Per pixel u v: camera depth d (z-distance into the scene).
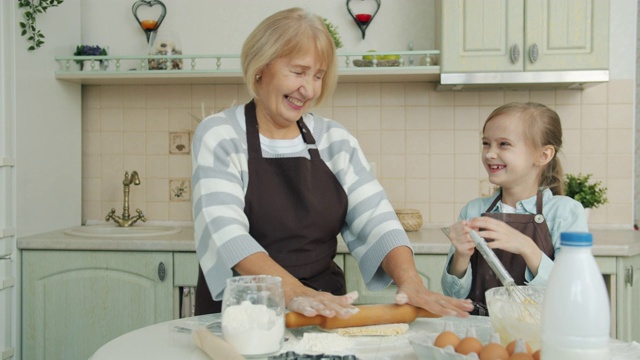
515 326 0.99
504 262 1.51
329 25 2.62
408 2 2.75
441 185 2.77
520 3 2.39
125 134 2.86
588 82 2.43
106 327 2.35
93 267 2.34
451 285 1.47
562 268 0.78
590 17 2.37
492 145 1.55
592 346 0.75
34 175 2.48
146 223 2.85
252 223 1.44
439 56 2.49
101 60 2.71
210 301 1.50
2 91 2.30
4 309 2.29
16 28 2.37
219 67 2.59
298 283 1.20
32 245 2.35
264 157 1.46
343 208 1.50
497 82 2.41
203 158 1.40
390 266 1.36
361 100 2.78
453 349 0.89
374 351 1.04
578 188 2.55
